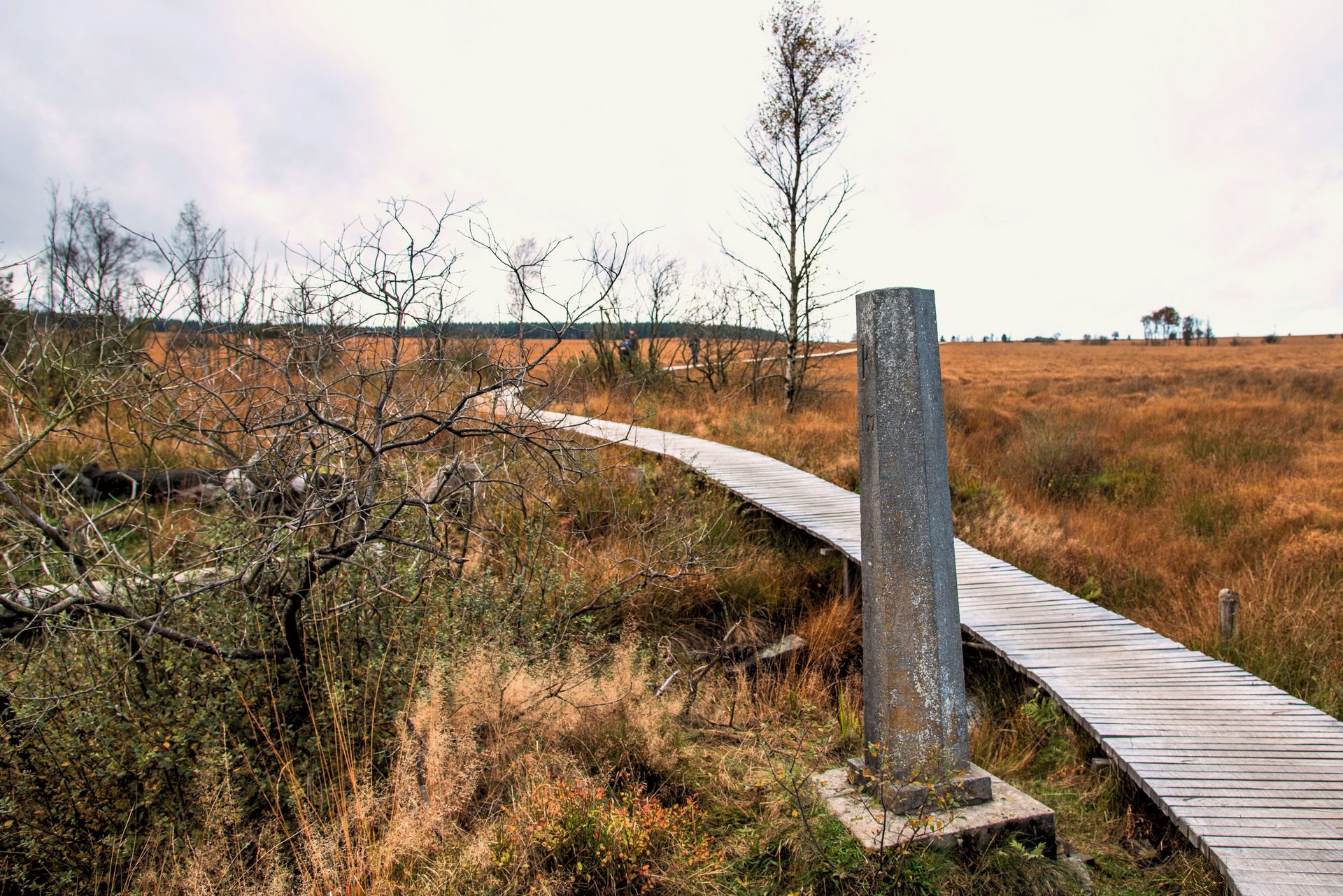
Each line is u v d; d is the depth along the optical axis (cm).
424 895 322
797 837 379
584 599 620
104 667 371
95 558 404
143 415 427
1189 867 383
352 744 400
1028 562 885
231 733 385
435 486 532
